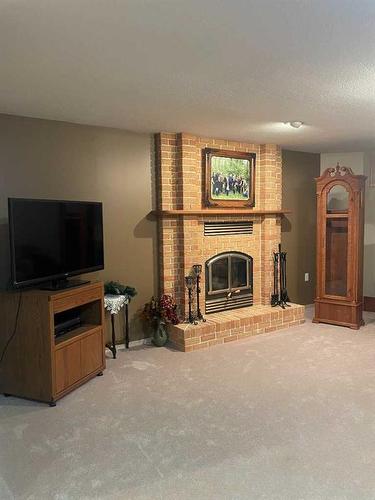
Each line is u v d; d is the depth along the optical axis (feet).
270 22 6.26
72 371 10.76
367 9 5.86
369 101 10.61
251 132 14.42
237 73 8.53
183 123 12.98
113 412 9.62
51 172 12.42
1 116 11.48
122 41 6.91
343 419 9.12
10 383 10.55
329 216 16.67
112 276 13.89
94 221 12.42
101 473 7.30
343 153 19.38
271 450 7.95
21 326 10.27
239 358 13.10
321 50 7.35
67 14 5.94
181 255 14.92
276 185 17.22
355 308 16.26
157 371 12.10
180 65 8.05
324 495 6.68
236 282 16.74
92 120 12.49
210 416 9.34
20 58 7.64
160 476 7.20
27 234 10.19
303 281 19.74
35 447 8.18
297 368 12.19
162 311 14.24
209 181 15.35
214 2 5.64
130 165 14.03
